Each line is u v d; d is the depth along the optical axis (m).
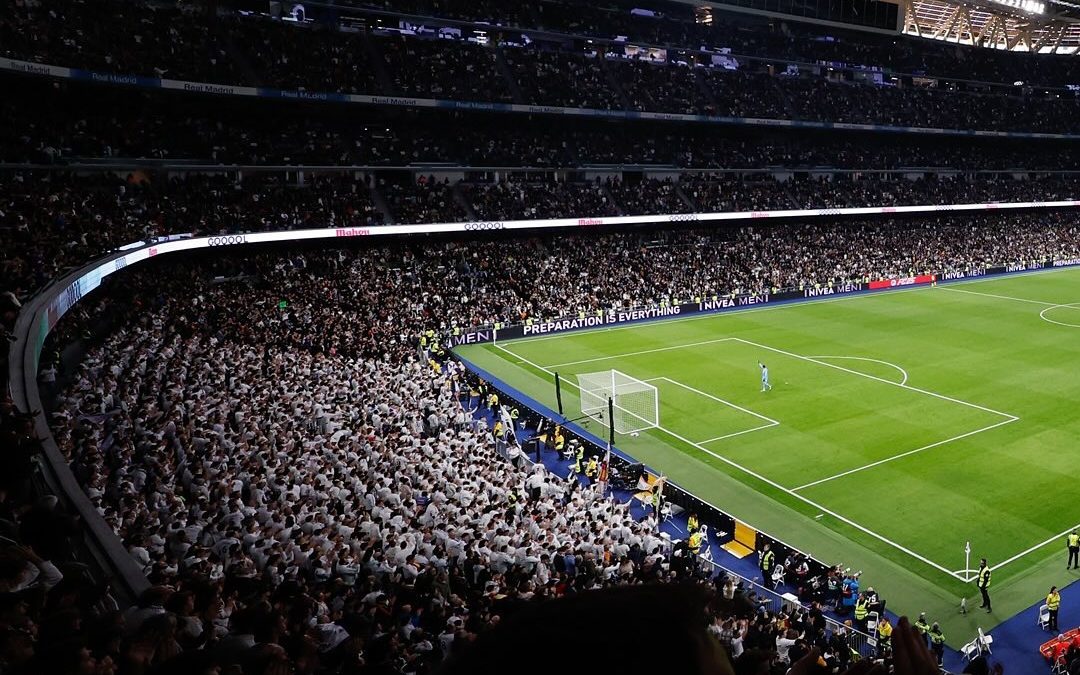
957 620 24.64
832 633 22.55
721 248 82.44
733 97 88.31
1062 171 109.88
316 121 69.44
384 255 66.69
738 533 30.06
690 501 32.12
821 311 70.88
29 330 22.88
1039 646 23.22
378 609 14.44
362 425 31.33
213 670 6.09
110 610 8.95
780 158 91.38
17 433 11.27
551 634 1.10
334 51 66.81
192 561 15.69
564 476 36.56
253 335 45.84
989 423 40.53
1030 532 29.50
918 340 58.75
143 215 49.03
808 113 91.88
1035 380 47.75
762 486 34.31
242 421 27.94
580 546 23.25
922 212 95.38
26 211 38.47
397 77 68.75
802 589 25.86
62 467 14.11
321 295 56.75
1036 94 113.50
